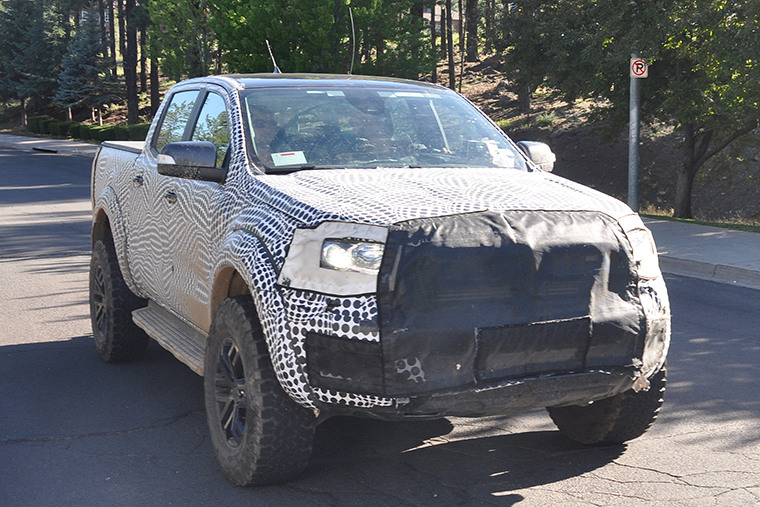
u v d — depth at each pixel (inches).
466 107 213.5
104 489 162.4
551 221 145.9
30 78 2871.6
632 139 588.4
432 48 1272.1
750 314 343.3
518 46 884.0
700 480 165.0
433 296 136.0
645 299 150.6
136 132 2046.0
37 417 207.5
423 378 134.7
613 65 786.2
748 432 195.5
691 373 251.9
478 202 147.4
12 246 537.0
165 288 212.4
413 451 181.5
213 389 167.3
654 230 587.8
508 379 137.6
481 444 185.9
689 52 730.2
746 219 987.3
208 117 207.8
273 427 149.8
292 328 141.3
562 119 1514.5
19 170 1286.9
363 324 135.0
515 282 139.4
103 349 258.4
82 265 460.8
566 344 140.6
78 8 2960.1
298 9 1152.2
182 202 198.1
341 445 185.0
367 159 183.8
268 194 163.3
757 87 661.9
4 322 320.2
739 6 645.9
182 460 177.6
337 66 1190.9
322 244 142.4
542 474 167.8
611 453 180.1
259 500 155.3
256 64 1169.4
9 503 156.6
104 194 258.5
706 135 898.1
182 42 1451.8
